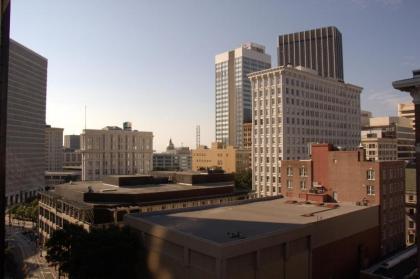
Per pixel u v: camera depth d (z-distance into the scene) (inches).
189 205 3262.8
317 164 2893.7
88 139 7790.4
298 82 6131.9
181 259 1596.9
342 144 7224.4
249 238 1483.8
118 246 1829.5
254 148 6171.3
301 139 6097.4
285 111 5797.2
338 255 2017.7
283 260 1643.7
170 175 4141.2
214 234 1625.2
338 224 2027.6
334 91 7076.8
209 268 1430.9
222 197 3612.2
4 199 1365.7
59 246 2202.3
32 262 3634.4
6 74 1354.6
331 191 2773.1
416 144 1061.8
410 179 3981.3
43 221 4109.3
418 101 1055.6
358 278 2170.3
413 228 3767.2
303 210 2287.2
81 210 2829.7
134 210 2768.2
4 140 1355.8
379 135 7824.8
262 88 6102.4
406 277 1908.2
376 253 2405.3
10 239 4815.5
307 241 1800.0
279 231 1617.9
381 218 2480.3
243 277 1450.5
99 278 1833.2
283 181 3144.7
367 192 2561.5
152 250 1825.8
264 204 2568.9
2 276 1358.3
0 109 1341.0
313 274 1809.8
